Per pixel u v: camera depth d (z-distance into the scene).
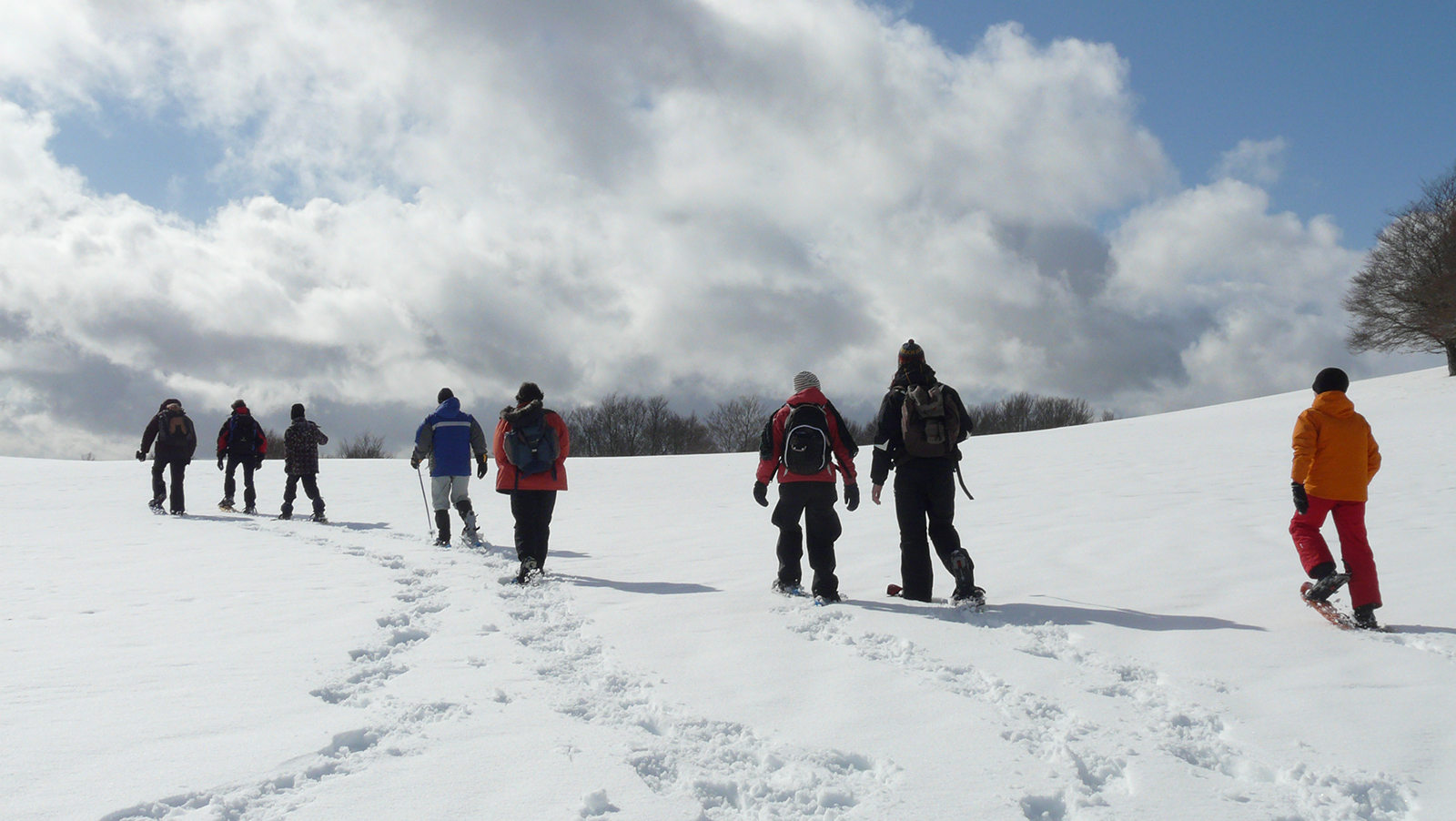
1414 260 46.41
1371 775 2.90
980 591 5.39
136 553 8.62
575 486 17.88
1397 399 33.72
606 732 3.30
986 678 4.00
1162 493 12.16
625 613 5.44
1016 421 81.50
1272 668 4.11
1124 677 4.05
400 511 14.07
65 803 2.62
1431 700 3.63
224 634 4.92
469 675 4.05
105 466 21.16
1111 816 2.65
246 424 13.66
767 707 3.60
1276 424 24.12
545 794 2.72
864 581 6.75
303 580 6.85
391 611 5.57
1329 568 5.11
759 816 2.66
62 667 4.19
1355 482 5.06
